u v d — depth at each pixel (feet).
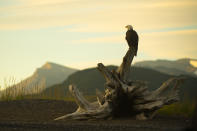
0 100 64.34
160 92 48.42
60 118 48.39
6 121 45.91
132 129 41.39
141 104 48.24
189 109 52.95
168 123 44.32
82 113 47.78
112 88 48.16
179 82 48.88
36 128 42.70
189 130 35.35
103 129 41.96
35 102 61.31
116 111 49.01
